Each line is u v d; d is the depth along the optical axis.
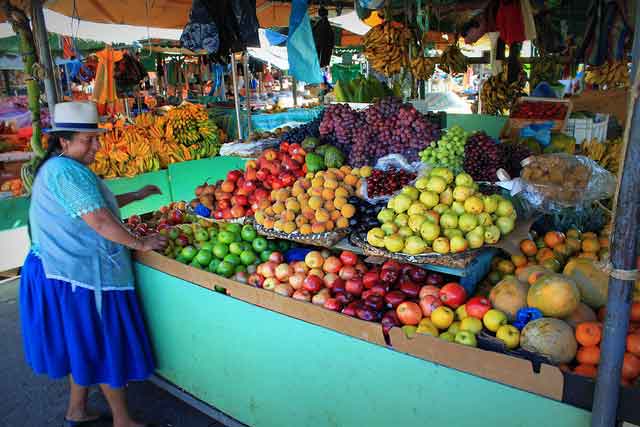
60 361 2.62
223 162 6.73
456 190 2.42
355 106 5.93
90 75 8.40
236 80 6.17
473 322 1.97
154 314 3.09
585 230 2.92
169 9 5.73
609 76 6.30
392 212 2.50
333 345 2.20
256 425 2.72
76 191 2.43
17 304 4.60
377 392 2.10
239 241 3.03
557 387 1.61
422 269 2.43
